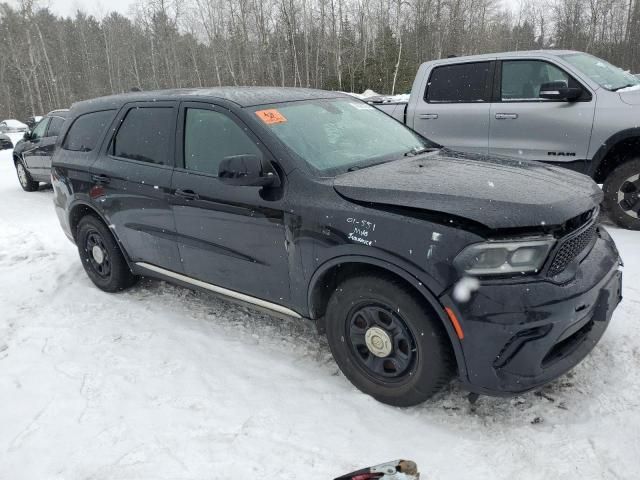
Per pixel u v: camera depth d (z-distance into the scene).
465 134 6.32
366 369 3.00
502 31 60.62
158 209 3.91
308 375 3.31
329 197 2.95
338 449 2.64
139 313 4.34
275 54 43.09
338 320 3.02
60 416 3.01
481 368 2.54
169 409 3.02
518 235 2.49
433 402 2.98
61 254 6.04
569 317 2.53
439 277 2.51
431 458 2.55
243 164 2.99
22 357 3.71
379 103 7.55
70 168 4.70
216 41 44.34
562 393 2.95
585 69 5.65
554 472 2.39
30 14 57.25
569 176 3.14
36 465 2.63
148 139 4.07
